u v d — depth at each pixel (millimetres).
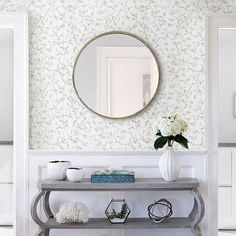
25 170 3627
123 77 3666
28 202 3625
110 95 3660
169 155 3369
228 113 5879
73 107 3672
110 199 3648
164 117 3465
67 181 3377
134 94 3664
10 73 5773
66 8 3678
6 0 3666
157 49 3682
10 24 3645
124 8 3680
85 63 3652
